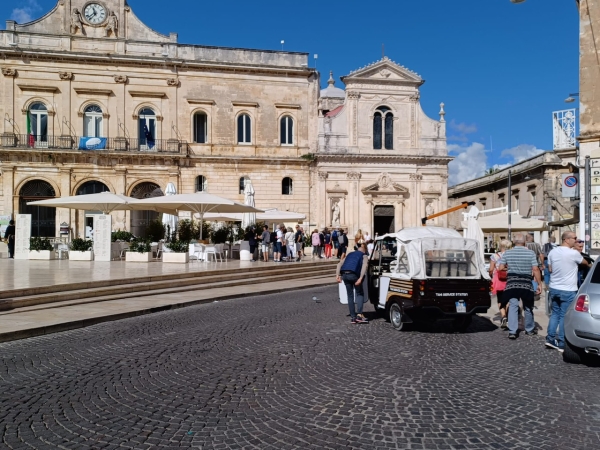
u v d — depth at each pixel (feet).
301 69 141.59
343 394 22.56
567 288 31.22
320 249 110.63
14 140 125.59
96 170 129.90
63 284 49.57
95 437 17.81
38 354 29.76
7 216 124.67
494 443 17.34
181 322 41.19
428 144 145.07
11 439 17.57
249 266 78.43
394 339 34.83
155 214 140.26
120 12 133.39
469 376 25.54
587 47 49.88
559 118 67.46
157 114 134.62
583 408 20.77
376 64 141.49
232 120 138.62
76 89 130.00
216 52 137.90
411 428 18.63
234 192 137.80
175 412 20.26
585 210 45.75
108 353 30.09
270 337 35.12
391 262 41.57
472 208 65.46
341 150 140.36
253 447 17.06
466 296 35.99
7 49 125.39
